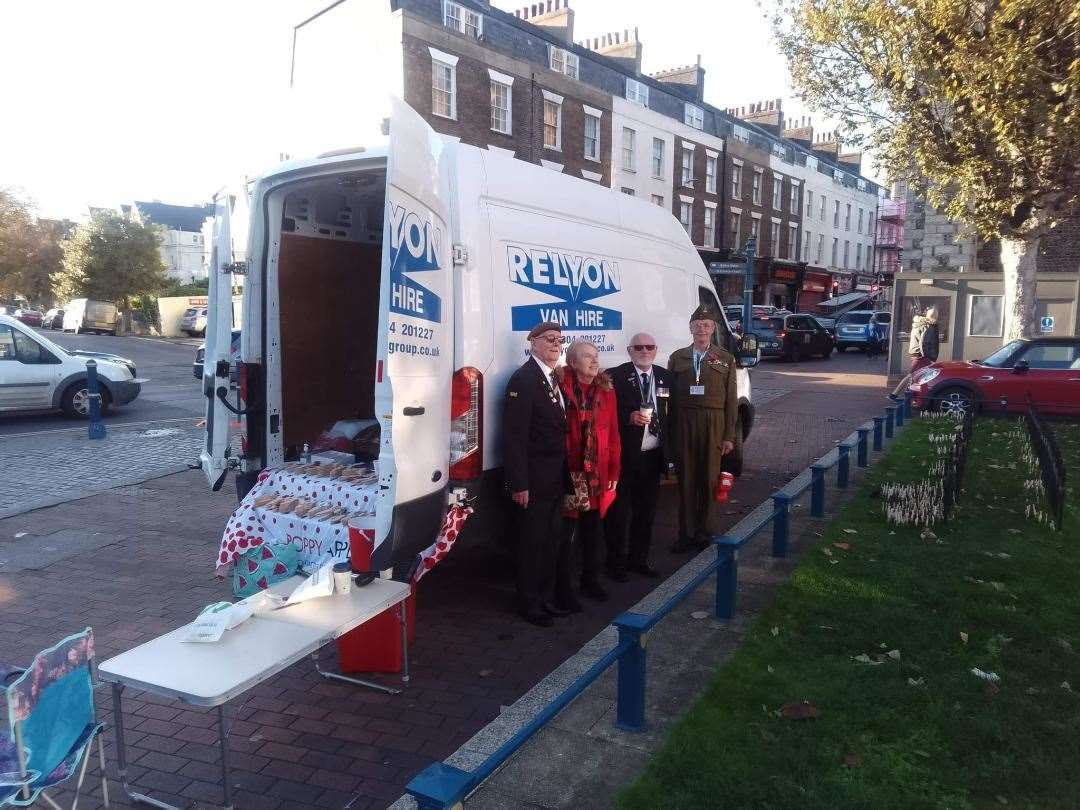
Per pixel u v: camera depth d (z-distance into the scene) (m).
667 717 3.60
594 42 35.56
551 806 2.97
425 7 25.19
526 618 4.88
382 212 5.99
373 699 3.96
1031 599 4.89
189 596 5.30
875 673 3.90
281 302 5.32
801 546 6.06
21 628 4.76
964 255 19.12
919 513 6.54
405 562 4.08
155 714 3.79
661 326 6.70
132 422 13.02
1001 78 9.48
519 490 4.54
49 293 58.72
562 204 5.46
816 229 49.16
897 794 2.96
